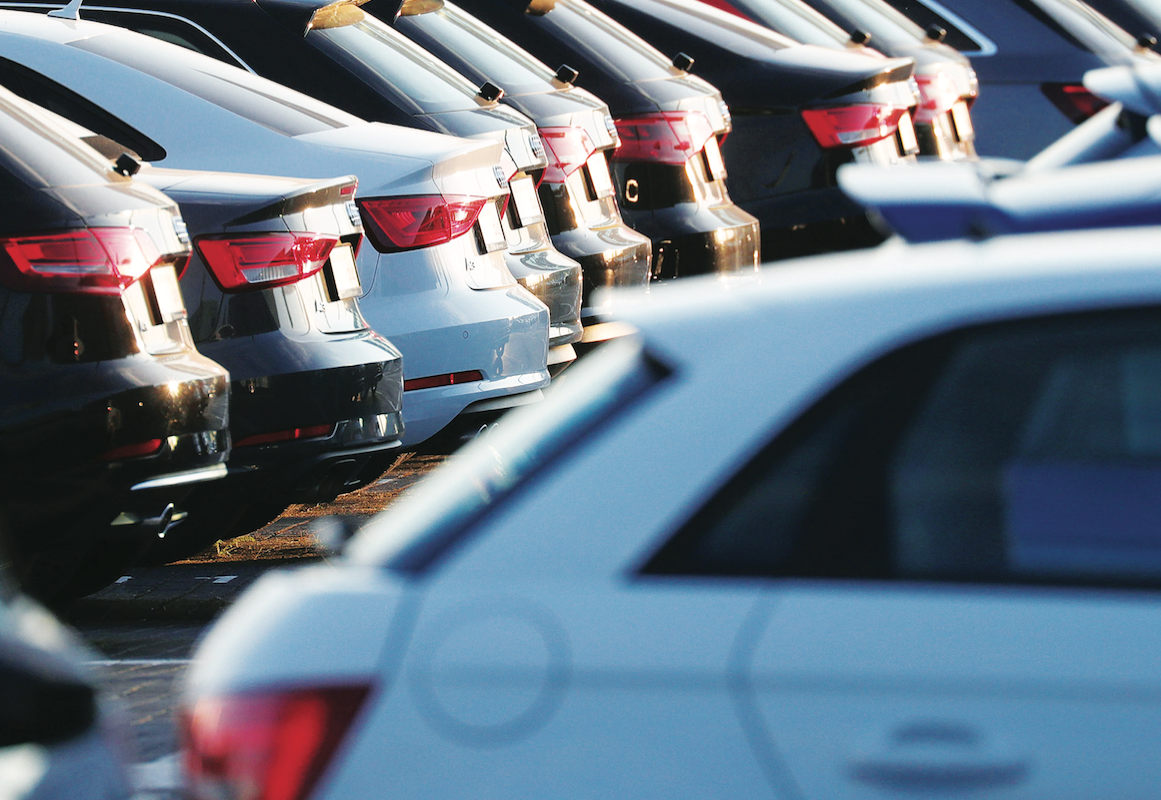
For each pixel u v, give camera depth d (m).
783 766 8.16
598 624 8.52
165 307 22.41
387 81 31.47
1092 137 14.33
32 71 27.77
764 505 8.67
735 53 42.44
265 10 31.39
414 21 35.72
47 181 21.55
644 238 35.69
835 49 43.28
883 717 8.14
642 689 8.37
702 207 37.75
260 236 24.81
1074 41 49.41
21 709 9.02
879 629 8.30
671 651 8.41
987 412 8.71
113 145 24.84
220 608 26.62
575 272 32.81
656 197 37.66
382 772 8.48
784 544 8.60
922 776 8.01
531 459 9.31
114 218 21.72
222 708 8.79
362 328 26.25
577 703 8.40
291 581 9.65
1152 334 8.67
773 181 42.03
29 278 21.23
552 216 34.19
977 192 10.20
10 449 21.22
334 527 12.35
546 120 34.34
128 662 23.55
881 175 10.73
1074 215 10.25
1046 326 8.80
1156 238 9.27
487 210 29.75
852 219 41.41
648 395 9.10
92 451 21.25
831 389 8.82
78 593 24.61
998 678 8.12
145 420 21.52
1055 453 8.61
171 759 18.19
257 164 27.45
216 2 31.47
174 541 28.70
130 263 21.81
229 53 31.22
